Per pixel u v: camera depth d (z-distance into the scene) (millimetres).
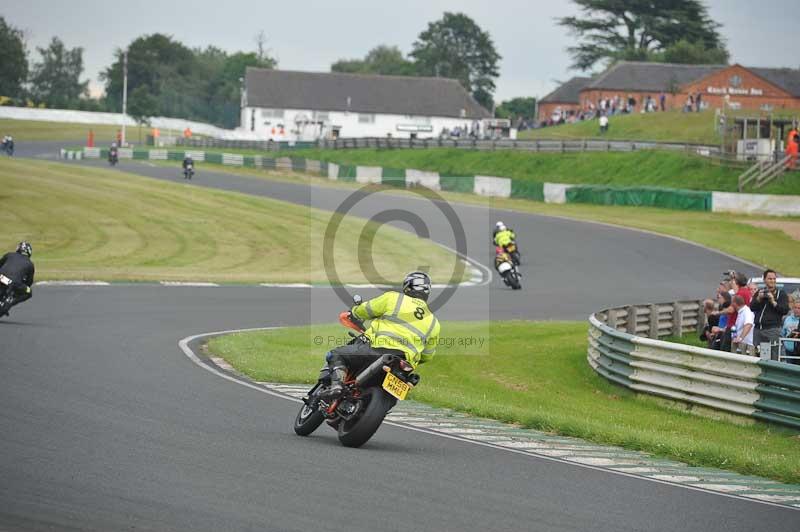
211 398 43344
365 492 27734
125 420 36281
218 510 24953
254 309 88750
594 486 31094
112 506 24766
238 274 121875
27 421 34688
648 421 52344
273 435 35781
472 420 43594
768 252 140750
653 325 84500
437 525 24906
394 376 33844
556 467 33719
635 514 27828
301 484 28156
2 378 43938
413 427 40188
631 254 141625
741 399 53094
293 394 46594
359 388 34688
